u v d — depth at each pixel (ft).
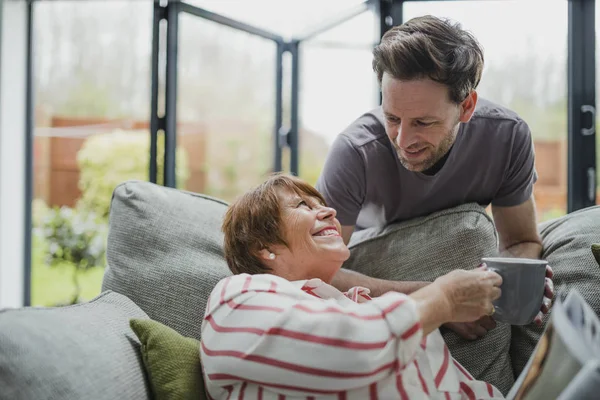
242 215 4.23
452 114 4.58
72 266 12.62
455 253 4.94
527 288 3.63
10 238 12.32
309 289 4.05
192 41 10.82
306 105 11.18
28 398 3.27
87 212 12.56
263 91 11.41
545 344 3.16
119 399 3.50
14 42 12.26
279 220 4.13
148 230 5.14
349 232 5.54
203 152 11.28
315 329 3.24
